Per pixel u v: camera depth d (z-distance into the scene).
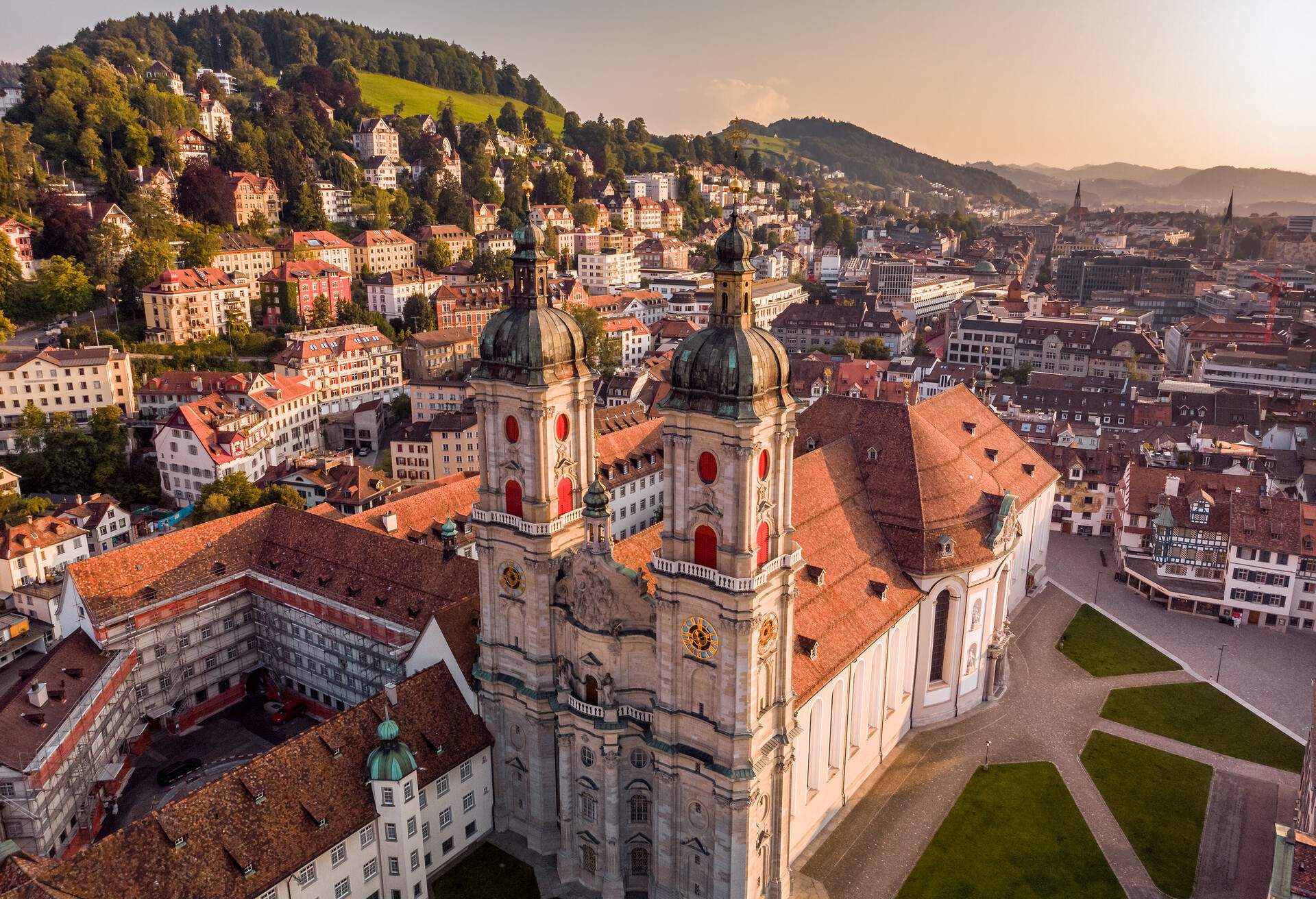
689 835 70.88
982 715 100.62
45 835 77.88
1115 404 198.75
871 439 102.19
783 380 60.94
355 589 95.62
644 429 155.50
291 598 100.38
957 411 124.69
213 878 63.44
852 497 95.62
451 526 94.12
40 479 169.25
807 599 81.00
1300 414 196.25
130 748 93.56
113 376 184.50
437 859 78.56
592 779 74.62
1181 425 195.12
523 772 80.88
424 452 175.88
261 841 66.19
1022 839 82.06
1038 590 131.38
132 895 60.56
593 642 71.81
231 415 172.38
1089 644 116.19
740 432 58.72
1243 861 79.81
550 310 70.94
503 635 78.62
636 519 150.12
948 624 97.06
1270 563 119.62
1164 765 92.62
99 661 91.69
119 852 61.22
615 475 144.50
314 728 72.62
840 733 82.94
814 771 80.06
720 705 65.44
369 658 94.94
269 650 105.38
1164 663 111.88
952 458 102.19
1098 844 81.62
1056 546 148.75
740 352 58.69
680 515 63.53
